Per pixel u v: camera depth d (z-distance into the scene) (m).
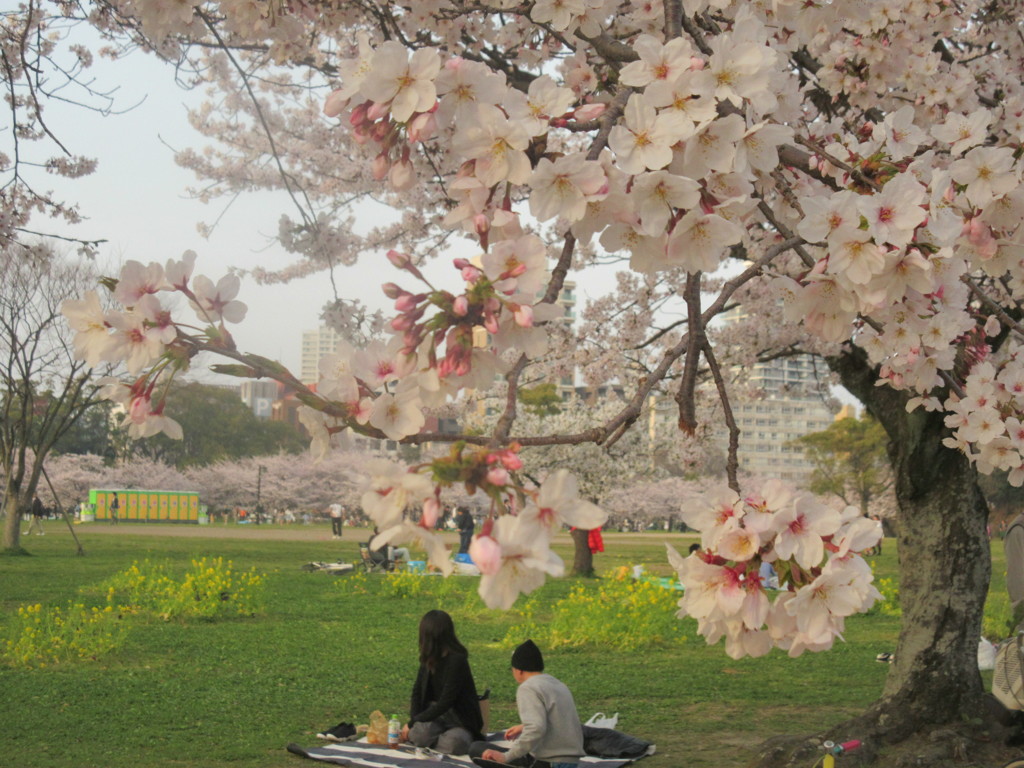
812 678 9.70
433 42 5.90
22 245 7.30
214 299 1.98
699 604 1.88
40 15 7.24
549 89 1.98
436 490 1.50
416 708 6.99
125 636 10.77
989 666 9.68
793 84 2.73
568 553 31.56
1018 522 4.36
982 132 2.88
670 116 1.94
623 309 11.41
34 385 25.25
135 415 1.93
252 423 80.81
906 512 6.73
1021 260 2.54
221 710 7.94
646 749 6.79
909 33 4.66
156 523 54.88
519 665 6.30
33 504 35.66
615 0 2.76
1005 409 3.09
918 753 5.91
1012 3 6.65
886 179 2.67
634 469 23.64
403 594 16.70
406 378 1.82
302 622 13.23
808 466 107.44
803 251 2.67
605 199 1.94
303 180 13.01
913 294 2.44
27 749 6.68
